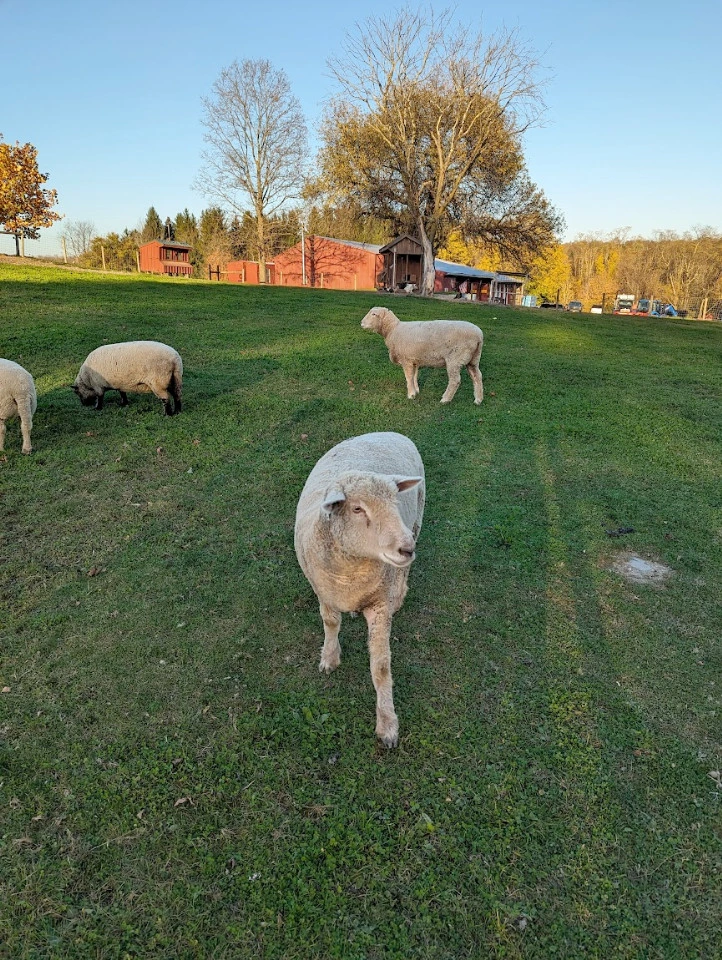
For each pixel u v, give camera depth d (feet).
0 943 9.28
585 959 9.23
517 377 43.91
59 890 10.00
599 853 10.77
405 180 115.96
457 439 31.40
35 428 30.78
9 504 23.57
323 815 11.37
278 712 13.74
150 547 20.98
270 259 203.82
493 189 114.93
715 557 21.21
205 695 14.29
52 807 11.46
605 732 13.39
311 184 123.34
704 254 279.69
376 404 36.01
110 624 16.88
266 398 36.45
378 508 11.24
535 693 14.56
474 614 17.57
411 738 13.08
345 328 58.59
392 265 152.46
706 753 12.97
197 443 29.73
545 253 140.67
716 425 35.65
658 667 15.67
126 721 13.53
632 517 24.02
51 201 100.99
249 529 22.29
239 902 9.90
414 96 112.88
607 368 49.70
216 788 11.85
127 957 9.14
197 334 52.26
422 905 9.87
